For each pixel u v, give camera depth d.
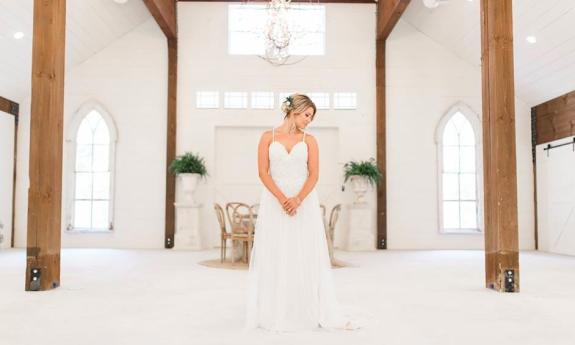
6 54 8.61
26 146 10.22
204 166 10.23
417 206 10.33
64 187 10.19
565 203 9.20
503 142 4.85
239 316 3.55
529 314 3.67
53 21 4.85
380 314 3.64
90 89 10.37
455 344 2.82
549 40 8.13
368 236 9.94
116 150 10.30
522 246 10.30
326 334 3.03
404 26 10.62
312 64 10.52
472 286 5.09
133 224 10.20
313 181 3.24
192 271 6.29
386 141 10.44
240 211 10.30
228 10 10.59
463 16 9.16
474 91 10.49
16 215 10.12
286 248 3.22
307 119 3.29
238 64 10.52
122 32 10.35
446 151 10.55
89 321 3.38
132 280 5.44
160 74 10.45
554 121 9.56
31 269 4.70
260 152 3.28
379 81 10.43
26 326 3.23
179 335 2.99
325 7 10.60
